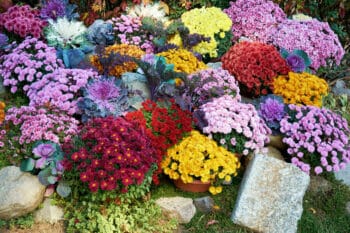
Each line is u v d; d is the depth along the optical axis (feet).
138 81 7.64
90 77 7.36
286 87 8.20
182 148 6.59
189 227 6.38
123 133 6.03
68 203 6.13
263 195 6.47
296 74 8.33
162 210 6.41
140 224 6.13
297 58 8.66
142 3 9.80
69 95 6.98
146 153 6.02
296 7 11.07
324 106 9.33
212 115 6.84
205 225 6.40
